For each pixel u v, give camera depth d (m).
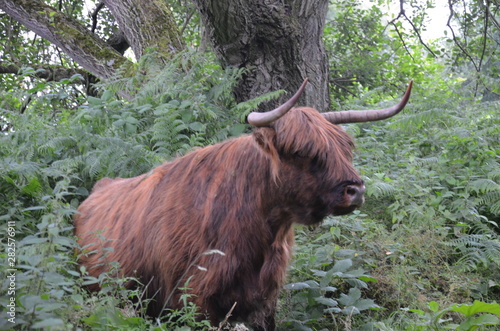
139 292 3.62
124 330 2.99
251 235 3.61
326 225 5.05
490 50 10.30
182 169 3.92
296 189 3.53
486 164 5.80
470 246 5.11
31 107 6.02
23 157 5.18
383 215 5.54
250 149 3.69
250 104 6.23
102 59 8.84
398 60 12.02
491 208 5.33
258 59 6.77
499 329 4.06
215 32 6.66
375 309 4.28
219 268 3.53
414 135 6.90
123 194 4.30
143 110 5.93
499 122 6.56
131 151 5.19
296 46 6.72
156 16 8.46
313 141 3.46
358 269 4.43
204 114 6.03
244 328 3.21
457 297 4.55
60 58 12.13
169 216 3.71
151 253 3.75
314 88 7.04
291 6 6.66
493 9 9.62
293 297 4.25
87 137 5.29
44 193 4.52
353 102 7.98
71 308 2.91
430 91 7.91
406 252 4.88
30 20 9.05
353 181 3.46
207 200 3.66
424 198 5.46
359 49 12.16
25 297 2.58
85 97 8.04
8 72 10.77
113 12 8.63
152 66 7.02
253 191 3.62
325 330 4.07
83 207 4.71
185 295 3.29
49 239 2.99
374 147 6.53
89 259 4.14
